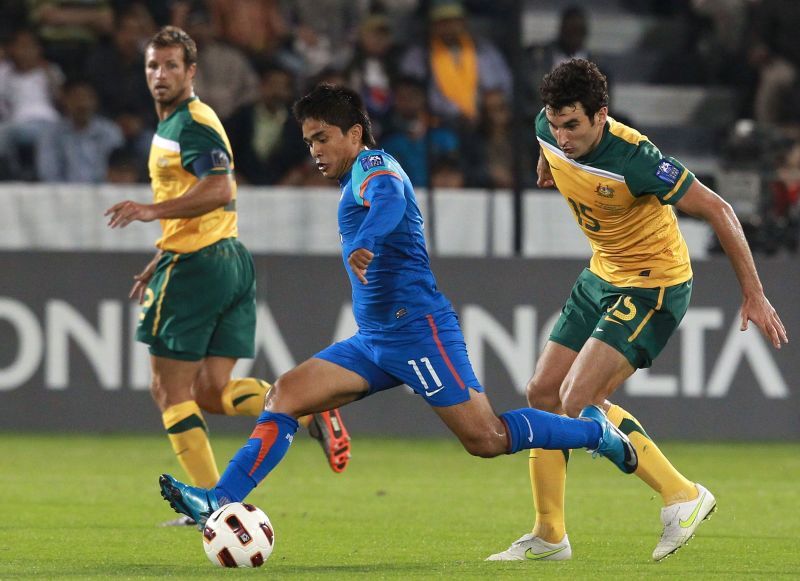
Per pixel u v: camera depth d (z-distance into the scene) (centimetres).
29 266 3831
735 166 4097
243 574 1675
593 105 1783
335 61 5003
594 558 1911
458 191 3997
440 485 2962
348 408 3941
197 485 2295
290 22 5034
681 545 1872
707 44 5600
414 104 4428
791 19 5434
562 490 1881
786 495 2836
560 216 4000
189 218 2198
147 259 3853
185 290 2294
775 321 1769
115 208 2119
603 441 1800
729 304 3928
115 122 4566
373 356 1778
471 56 4766
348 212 1748
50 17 4894
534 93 4484
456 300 3881
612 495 2803
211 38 4622
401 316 1750
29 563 1805
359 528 2264
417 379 1753
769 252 4044
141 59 4666
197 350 2306
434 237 3941
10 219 3866
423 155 4394
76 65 4900
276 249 3938
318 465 3341
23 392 3841
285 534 2175
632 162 1819
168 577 1644
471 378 1767
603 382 1855
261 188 4225
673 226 1927
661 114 5444
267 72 4456
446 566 1788
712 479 3116
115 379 3853
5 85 4647
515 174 3962
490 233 3966
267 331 3850
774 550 2020
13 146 4359
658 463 1878
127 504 2559
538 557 1877
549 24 5428
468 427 1758
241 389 2380
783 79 5216
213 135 2228
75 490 2769
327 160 1758
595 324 1950
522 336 3891
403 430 3956
